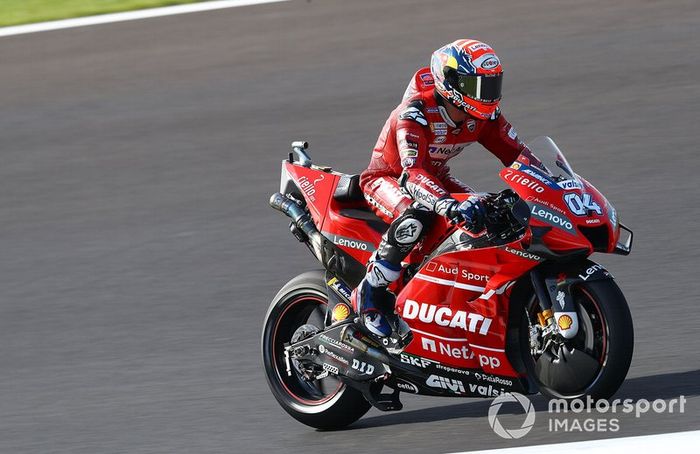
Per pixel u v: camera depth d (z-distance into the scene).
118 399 21.38
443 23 46.44
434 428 18.28
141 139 39.34
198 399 20.89
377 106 38.88
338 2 51.38
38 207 34.59
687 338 20.73
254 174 34.69
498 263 17.33
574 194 17.16
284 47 46.41
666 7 44.66
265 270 27.69
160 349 23.78
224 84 43.47
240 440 18.81
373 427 19.02
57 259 30.41
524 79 39.25
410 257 18.72
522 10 46.75
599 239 17.11
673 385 18.28
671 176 30.03
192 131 39.34
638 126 33.97
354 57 44.06
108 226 32.31
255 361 22.52
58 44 50.25
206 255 29.17
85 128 41.16
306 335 19.73
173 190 34.38
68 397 21.84
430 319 18.17
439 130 18.50
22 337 25.59
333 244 19.67
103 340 24.77
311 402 19.45
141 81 45.03
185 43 48.50
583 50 41.25
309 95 41.00
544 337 16.98
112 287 27.98
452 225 17.47
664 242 26.08
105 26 51.84
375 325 18.48
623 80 37.91
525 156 17.73
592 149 32.72
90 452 19.00
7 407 21.72
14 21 54.12
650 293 23.38
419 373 18.48
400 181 17.95
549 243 16.77
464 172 32.16
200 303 26.16
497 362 17.66
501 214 17.27
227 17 51.19
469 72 17.70
